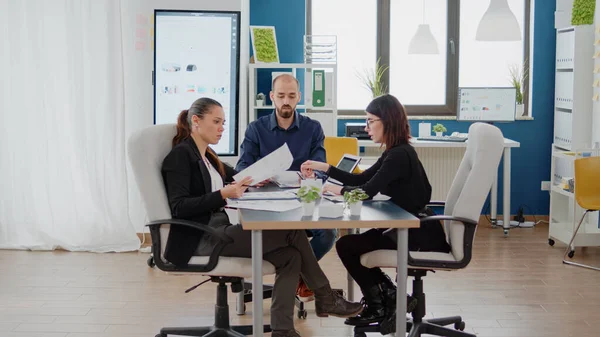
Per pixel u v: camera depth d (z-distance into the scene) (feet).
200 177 10.98
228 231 10.65
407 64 23.22
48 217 18.78
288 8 22.30
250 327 11.69
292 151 14.02
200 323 13.05
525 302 14.44
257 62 20.70
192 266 10.62
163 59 18.89
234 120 19.22
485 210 23.02
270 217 9.75
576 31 20.58
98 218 18.61
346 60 23.18
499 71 23.24
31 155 18.66
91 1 18.10
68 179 18.63
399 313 10.21
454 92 23.22
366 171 12.41
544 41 22.62
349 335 12.56
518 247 19.40
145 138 10.71
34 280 15.83
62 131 18.60
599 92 20.21
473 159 11.14
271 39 21.03
